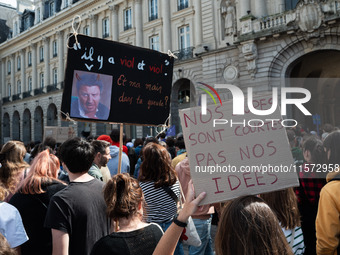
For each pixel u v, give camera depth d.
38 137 35.44
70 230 2.25
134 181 2.17
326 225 1.99
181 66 21.05
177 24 21.89
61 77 31.69
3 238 1.32
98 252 1.92
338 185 2.04
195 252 3.53
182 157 4.96
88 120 3.69
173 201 3.20
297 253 2.20
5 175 3.21
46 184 2.67
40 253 2.57
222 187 1.63
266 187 1.62
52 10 34.75
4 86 41.53
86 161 2.52
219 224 1.42
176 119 21.64
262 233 1.30
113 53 3.91
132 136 24.22
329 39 14.02
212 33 19.09
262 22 15.74
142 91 4.16
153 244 2.00
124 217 2.06
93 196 2.43
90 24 28.30
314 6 14.02
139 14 24.17
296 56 15.07
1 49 41.25
